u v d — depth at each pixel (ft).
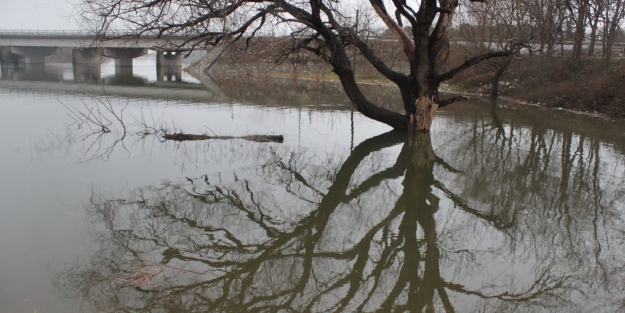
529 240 22.50
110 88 95.35
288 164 36.19
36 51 182.09
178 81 124.26
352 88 47.50
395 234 23.63
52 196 26.71
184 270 18.84
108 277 17.94
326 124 54.39
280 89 101.91
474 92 98.94
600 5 43.42
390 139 46.21
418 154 40.63
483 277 18.99
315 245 22.09
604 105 65.36
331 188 30.91
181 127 49.90
